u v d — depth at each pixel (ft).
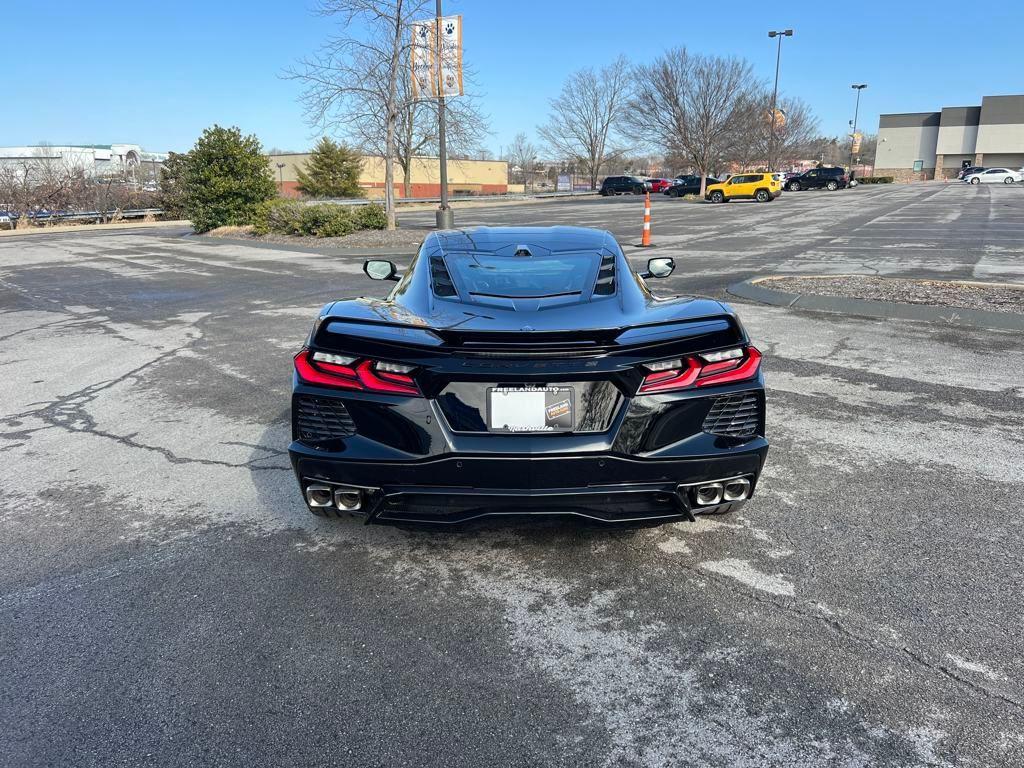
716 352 9.00
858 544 10.32
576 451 8.70
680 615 8.79
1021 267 37.45
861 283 31.65
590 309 9.91
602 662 7.95
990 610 8.67
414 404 8.81
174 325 28.76
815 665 7.79
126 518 11.75
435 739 6.86
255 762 6.61
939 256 42.98
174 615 8.99
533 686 7.59
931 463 13.08
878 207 97.14
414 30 63.72
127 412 17.43
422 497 9.01
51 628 8.76
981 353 20.53
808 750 6.61
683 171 239.91
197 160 81.66
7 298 37.42
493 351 8.61
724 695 7.38
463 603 9.17
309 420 9.38
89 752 6.76
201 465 13.98
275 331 26.94
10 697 7.54
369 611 9.02
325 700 7.43
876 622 8.50
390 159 71.72
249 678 7.79
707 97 133.90
